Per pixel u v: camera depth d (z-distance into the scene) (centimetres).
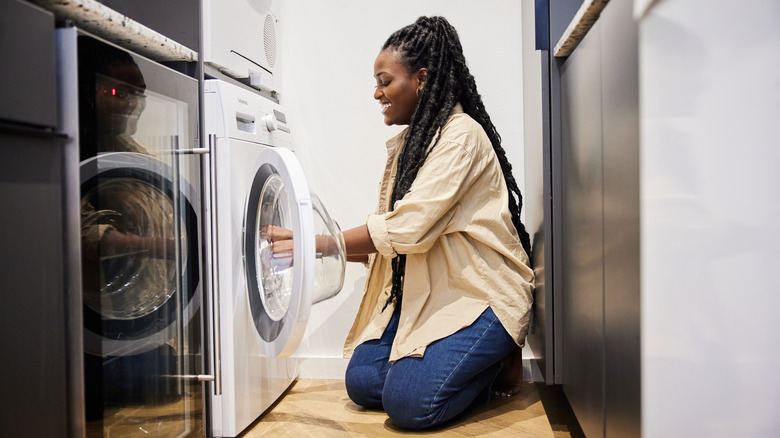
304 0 229
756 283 81
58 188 101
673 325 84
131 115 120
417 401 161
